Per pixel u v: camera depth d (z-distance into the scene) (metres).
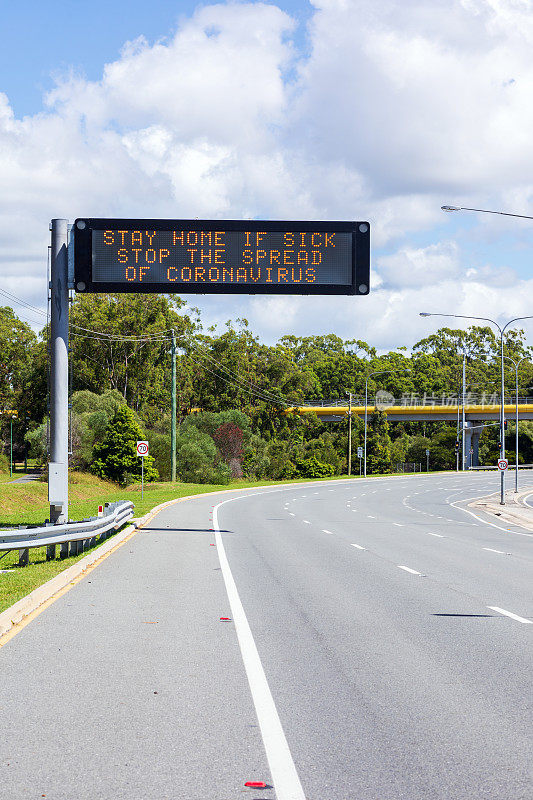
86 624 10.83
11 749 5.96
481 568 18.19
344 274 20.30
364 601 13.17
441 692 7.66
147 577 15.70
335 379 162.00
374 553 21.42
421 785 5.35
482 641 10.04
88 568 17.12
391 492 68.69
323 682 8.00
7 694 7.43
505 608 12.61
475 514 43.81
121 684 7.81
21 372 101.94
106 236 20.09
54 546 17.66
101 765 5.65
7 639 9.85
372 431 122.56
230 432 96.19
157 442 79.81
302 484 84.19
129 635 10.12
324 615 11.81
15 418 100.81
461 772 5.58
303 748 6.04
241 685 7.84
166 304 102.31
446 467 134.62
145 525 30.52
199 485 70.31
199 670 8.41
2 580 13.88
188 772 5.53
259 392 129.62
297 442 125.81
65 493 19.86
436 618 11.66
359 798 5.13
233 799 5.09
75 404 83.62
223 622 11.09
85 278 20.08
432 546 23.89
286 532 28.34
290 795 5.16
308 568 17.70
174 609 12.06
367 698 7.43
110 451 69.88
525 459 142.50
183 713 6.88
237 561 18.81
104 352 96.62
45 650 9.26
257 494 63.28
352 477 96.88
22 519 29.89
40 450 78.19
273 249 20.20
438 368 183.50
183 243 20.12
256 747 6.04
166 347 108.75
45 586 13.23
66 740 6.16
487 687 7.85
